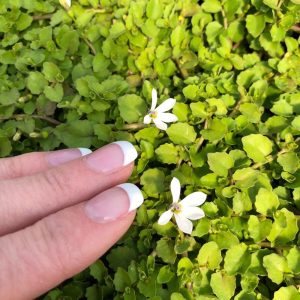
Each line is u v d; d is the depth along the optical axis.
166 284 0.12
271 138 0.13
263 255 0.12
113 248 0.13
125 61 0.16
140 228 0.13
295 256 0.11
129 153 0.11
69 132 0.14
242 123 0.14
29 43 0.16
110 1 0.16
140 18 0.16
